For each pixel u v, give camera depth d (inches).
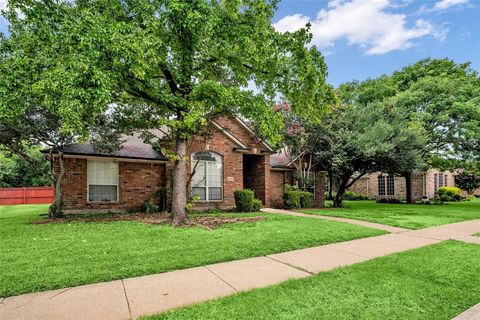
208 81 307.4
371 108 681.6
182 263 189.6
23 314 119.3
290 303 129.2
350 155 650.8
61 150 429.1
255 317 115.8
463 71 845.2
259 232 300.5
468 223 405.7
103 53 256.7
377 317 117.3
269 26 359.3
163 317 116.1
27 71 278.4
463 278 165.0
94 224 356.8
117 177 507.8
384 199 975.6
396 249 239.9
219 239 263.4
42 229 317.7
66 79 234.8
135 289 147.3
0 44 341.7
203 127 462.3
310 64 363.9
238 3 315.6
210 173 570.3
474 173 1072.2
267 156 644.1
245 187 682.8
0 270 173.2
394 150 625.6
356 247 246.4
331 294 139.9
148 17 291.6
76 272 170.1
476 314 121.6
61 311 122.3
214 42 323.6
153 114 425.1
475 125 723.4
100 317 117.1
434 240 279.9
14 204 861.2
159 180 543.5
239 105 334.6
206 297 137.5
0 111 269.3
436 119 771.4
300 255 217.5
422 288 148.9
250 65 386.0
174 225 343.9
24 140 420.8
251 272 175.8
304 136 626.2
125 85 321.1
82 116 268.5
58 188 435.2
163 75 370.3
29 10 262.1
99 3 313.9
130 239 262.7
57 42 251.3
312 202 730.8
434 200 964.0
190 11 274.5
